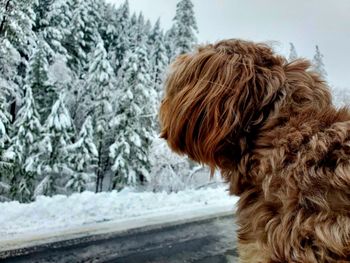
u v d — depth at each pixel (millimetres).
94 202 8367
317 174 1195
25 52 20000
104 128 22094
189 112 1354
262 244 1281
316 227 1162
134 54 21547
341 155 1188
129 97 20750
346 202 1152
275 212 1268
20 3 16141
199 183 19500
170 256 5762
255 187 1351
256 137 1343
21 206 7539
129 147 20469
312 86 1435
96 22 29141
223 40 1546
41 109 21125
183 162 19766
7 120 16734
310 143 1241
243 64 1390
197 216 8211
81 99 23922
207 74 1384
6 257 5246
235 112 1326
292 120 1326
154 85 22500
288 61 1513
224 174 1468
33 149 18969
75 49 25922
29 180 19016
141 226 7199
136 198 9188
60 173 20297
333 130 1243
